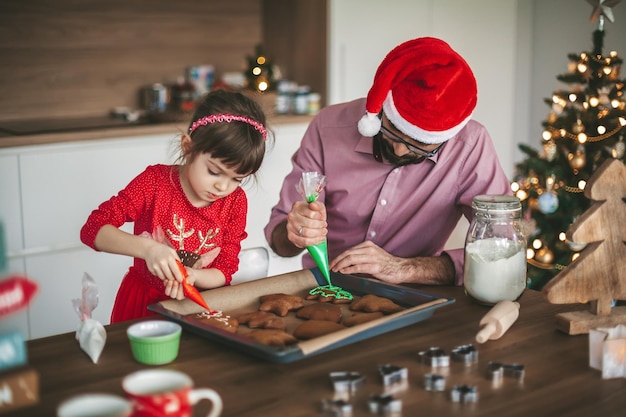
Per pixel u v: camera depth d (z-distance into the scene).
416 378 1.15
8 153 2.77
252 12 3.82
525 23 4.15
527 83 4.23
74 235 2.96
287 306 1.44
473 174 1.84
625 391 1.12
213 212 1.79
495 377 1.15
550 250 2.90
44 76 3.33
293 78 3.70
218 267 1.75
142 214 1.79
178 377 0.99
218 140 1.55
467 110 1.58
